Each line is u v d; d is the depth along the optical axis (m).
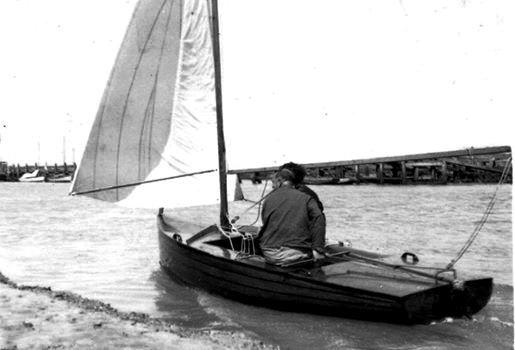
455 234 13.86
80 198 34.91
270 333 5.02
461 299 4.99
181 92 7.76
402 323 4.80
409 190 38.44
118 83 8.08
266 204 6.00
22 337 4.13
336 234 13.89
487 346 4.51
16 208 25.84
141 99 7.98
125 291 7.24
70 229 15.98
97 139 8.27
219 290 6.41
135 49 7.91
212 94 7.57
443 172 44.59
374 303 4.86
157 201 7.98
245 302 6.04
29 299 5.57
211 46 7.55
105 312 5.19
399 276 5.30
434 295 4.88
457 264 9.34
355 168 48.03
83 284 7.77
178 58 7.80
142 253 10.99
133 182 8.15
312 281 5.30
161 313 5.93
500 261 9.70
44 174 82.62
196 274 6.86
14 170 84.44
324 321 5.30
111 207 26.67
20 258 10.33
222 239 7.21
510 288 6.89
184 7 7.62
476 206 23.27
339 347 4.59
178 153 7.84
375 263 5.86
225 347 4.09
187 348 3.95
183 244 6.93
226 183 7.58
